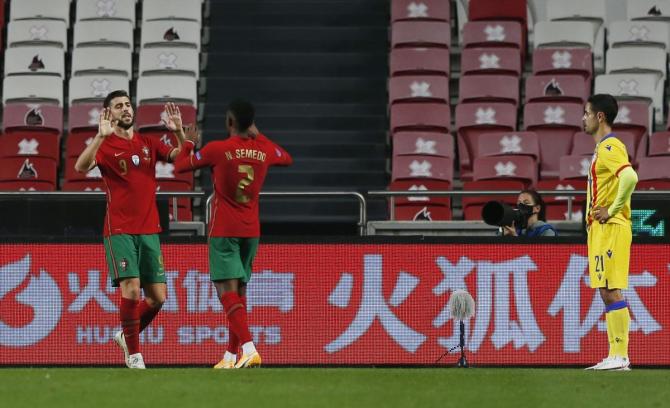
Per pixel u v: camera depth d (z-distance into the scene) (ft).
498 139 211.00
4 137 214.90
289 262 127.03
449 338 126.72
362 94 241.35
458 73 251.80
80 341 126.52
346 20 259.60
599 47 253.03
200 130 228.43
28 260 126.93
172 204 180.86
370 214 208.85
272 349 126.62
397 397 82.94
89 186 202.08
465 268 127.34
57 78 237.25
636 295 127.34
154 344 126.31
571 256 127.24
